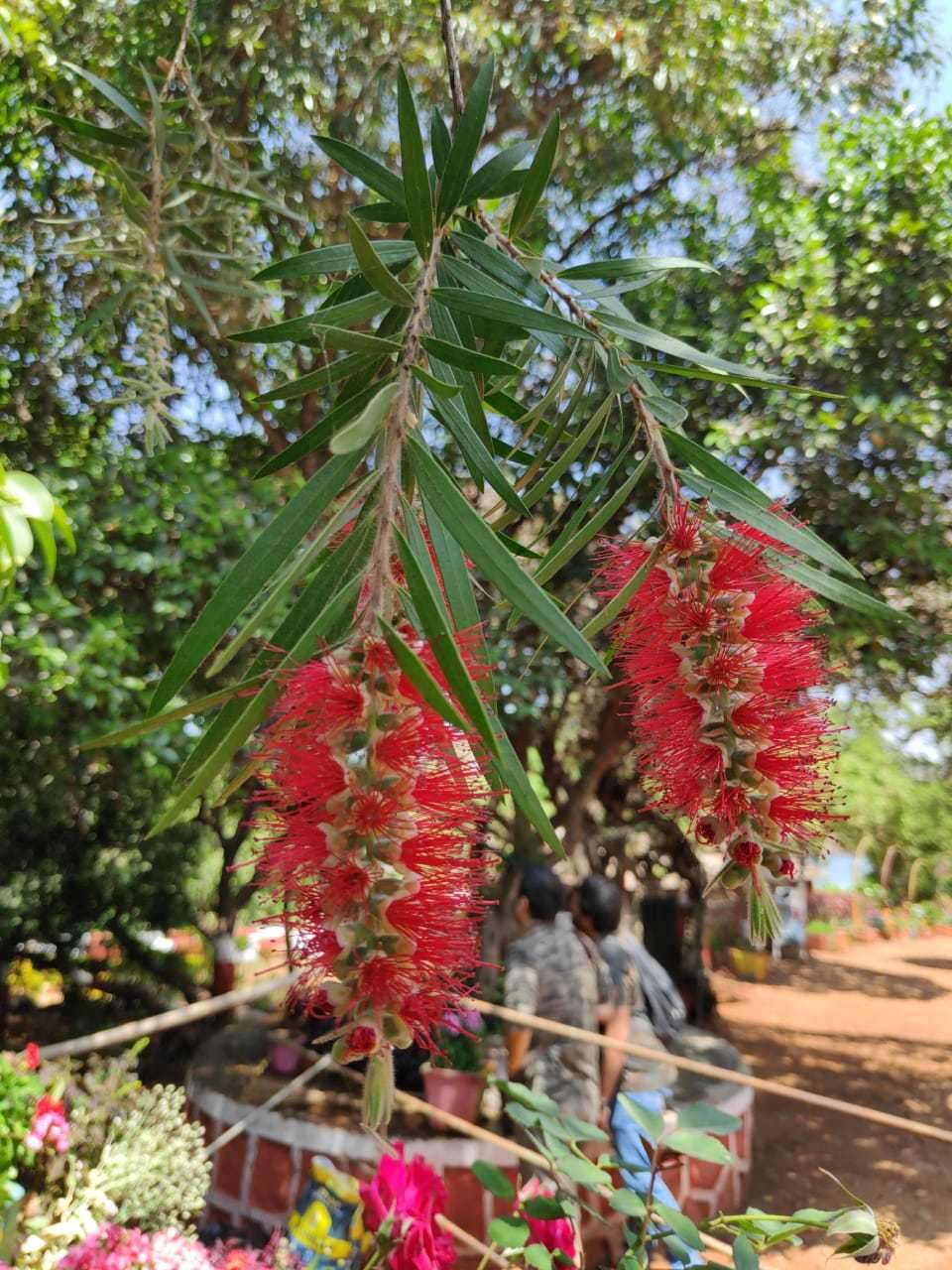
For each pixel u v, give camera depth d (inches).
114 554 164.7
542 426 43.6
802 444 179.6
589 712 244.7
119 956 299.7
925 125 200.8
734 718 27.0
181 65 69.9
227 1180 152.4
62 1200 85.2
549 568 31.8
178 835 280.8
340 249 34.6
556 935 136.0
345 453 23.3
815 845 27.5
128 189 67.4
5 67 143.3
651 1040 136.4
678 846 265.4
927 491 183.6
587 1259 112.7
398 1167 58.4
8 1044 252.4
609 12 188.1
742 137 219.1
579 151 199.0
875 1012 346.0
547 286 34.7
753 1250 44.0
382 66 148.6
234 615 23.2
